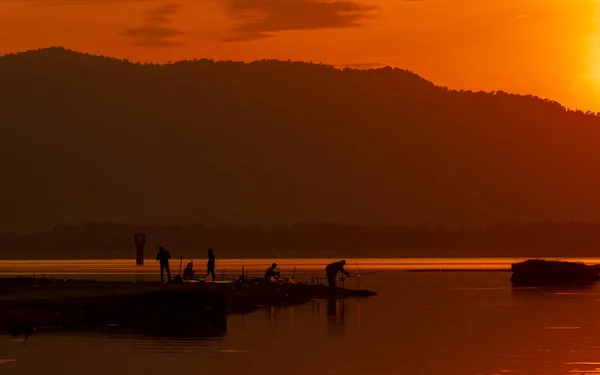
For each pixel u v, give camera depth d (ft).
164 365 372.38
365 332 473.26
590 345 423.23
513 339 444.96
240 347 419.74
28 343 427.33
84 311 513.86
